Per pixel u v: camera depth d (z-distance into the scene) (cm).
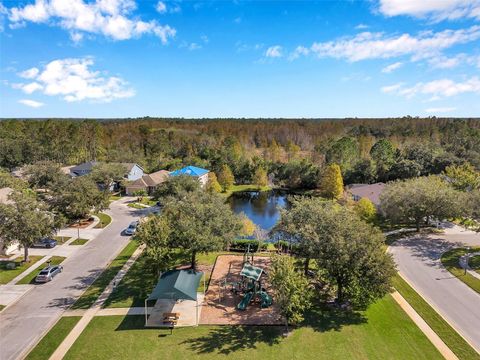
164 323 2192
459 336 2083
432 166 7225
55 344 1981
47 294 2638
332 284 2512
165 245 2688
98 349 1936
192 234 2631
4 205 3059
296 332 2120
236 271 3067
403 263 3312
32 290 2706
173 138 12294
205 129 15425
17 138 9962
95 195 4625
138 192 6731
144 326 2180
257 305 2466
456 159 7031
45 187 6419
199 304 2470
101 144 11056
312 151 12369
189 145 10906
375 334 2098
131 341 2016
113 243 3894
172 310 2389
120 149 10262
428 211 4200
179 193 4400
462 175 5925
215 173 8512
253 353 1909
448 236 4212
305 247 2547
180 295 2233
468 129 11956
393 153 8481
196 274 2573
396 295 2630
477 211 3803
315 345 1983
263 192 8019
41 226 3145
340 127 16162
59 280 2897
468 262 3312
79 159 9706
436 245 3862
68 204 4528
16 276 2964
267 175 8969
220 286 2764
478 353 1917
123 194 6938
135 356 1880
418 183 4556
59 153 9612
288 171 8525
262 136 14788
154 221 2836
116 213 5353
